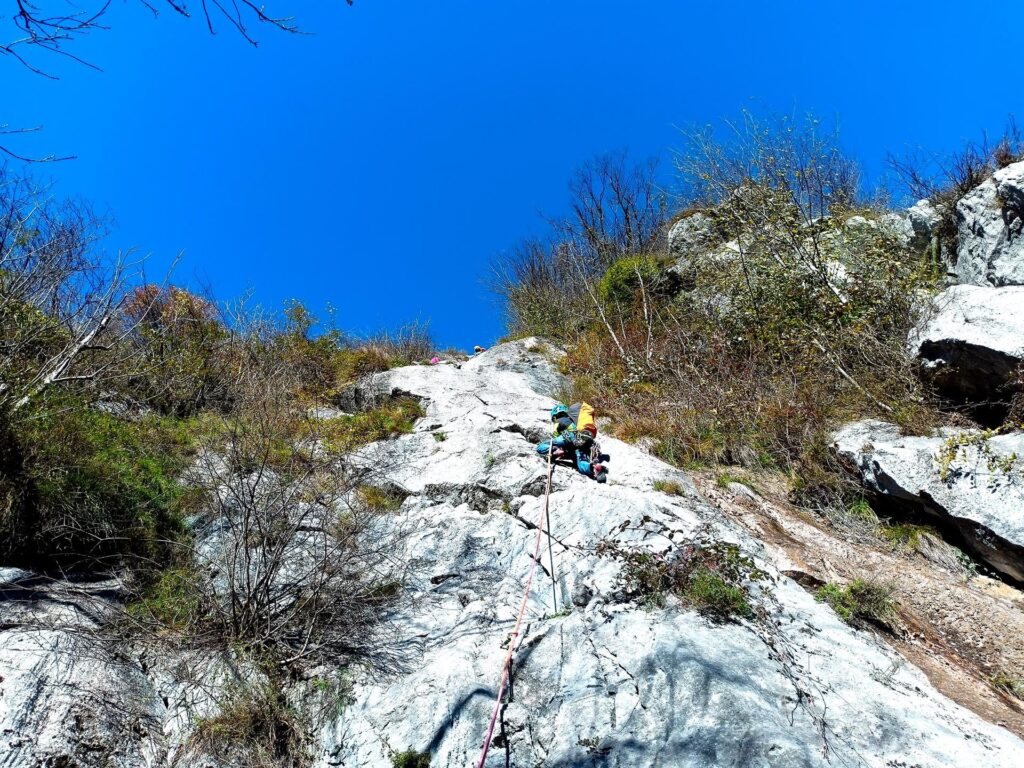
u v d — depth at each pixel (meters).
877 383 9.23
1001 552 6.68
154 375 9.23
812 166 12.59
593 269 18.97
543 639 5.32
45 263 7.77
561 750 4.46
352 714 4.92
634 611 5.48
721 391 10.01
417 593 6.11
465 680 4.98
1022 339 7.59
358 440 9.39
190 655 5.36
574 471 7.92
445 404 10.57
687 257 14.76
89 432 7.37
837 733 4.41
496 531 6.81
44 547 6.18
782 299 10.97
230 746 4.71
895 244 10.84
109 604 5.75
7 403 6.51
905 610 6.34
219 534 6.57
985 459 7.13
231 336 10.62
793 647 5.23
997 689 5.57
